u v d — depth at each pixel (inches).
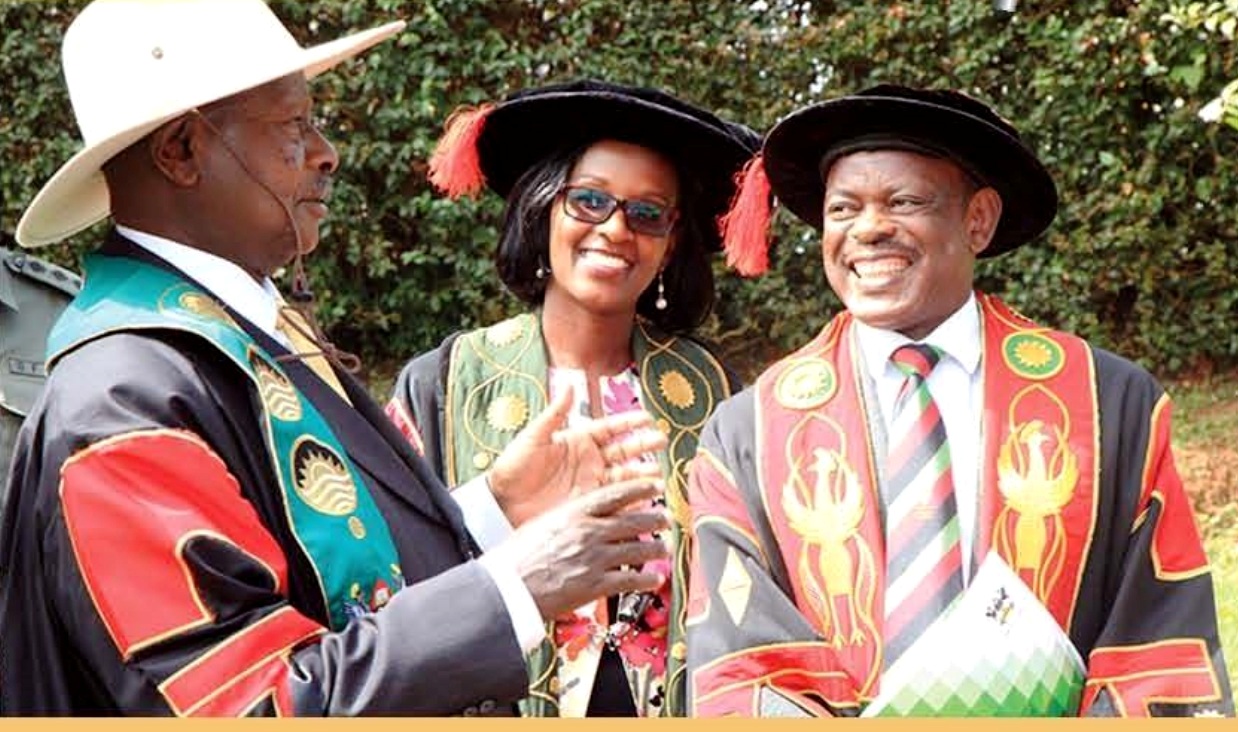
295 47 87.5
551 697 116.1
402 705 76.0
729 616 101.3
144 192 85.4
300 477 82.3
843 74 296.7
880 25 291.7
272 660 74.9
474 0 298.0
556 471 98.7
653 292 133.1
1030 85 288.4
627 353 131.2
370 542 84.0
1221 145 285.9
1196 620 99.0
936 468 102.4
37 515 77.4
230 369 82.4
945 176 105.1
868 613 100.3
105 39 84.8
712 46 296.2
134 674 74.0
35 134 300.4
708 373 131.3
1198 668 97.4
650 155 126.7
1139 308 295.0
